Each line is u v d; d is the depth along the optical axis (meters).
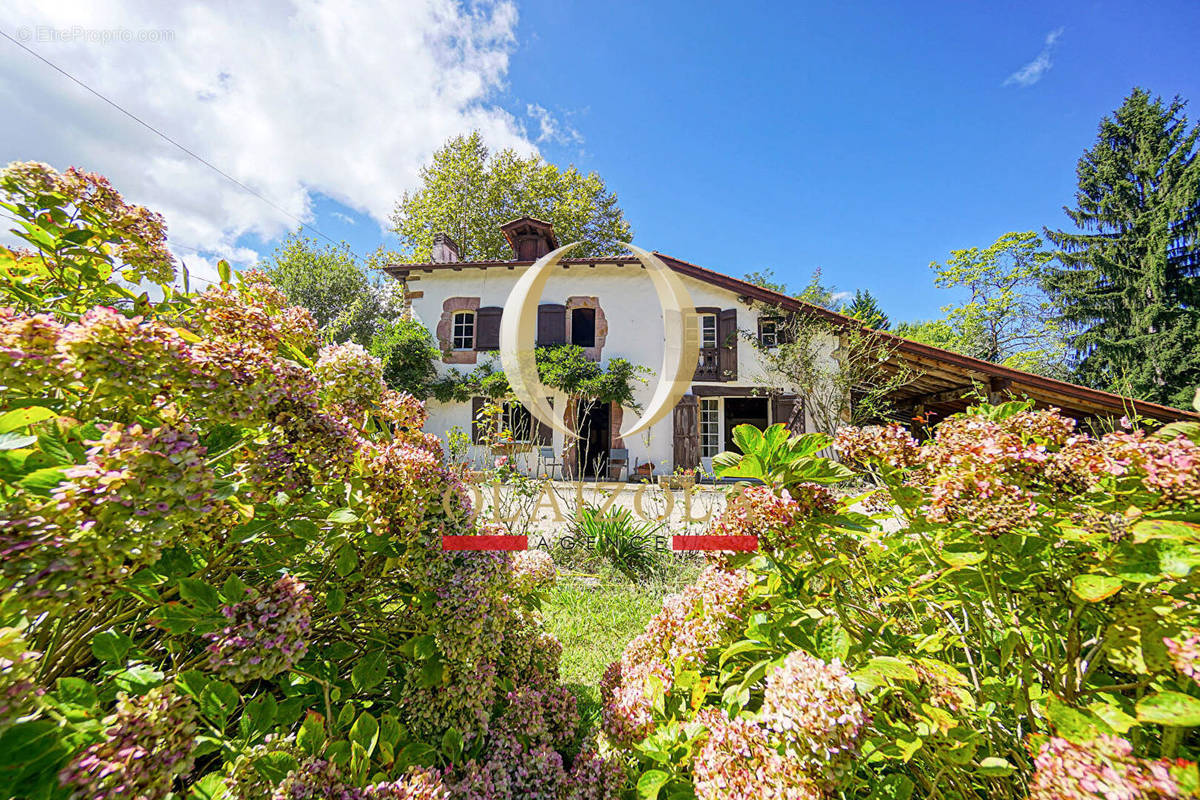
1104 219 19.59
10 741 0.50
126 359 0.67
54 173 1.12
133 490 0.56
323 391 1.19
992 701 0.84
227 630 0.74
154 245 1.27
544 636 1.61
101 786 0.53
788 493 0.99
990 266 21.06
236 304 1.18
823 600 1.08
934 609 1.14
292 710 0.97
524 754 1.16
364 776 0.84
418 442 1.44
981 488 0.73
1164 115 19.27
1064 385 7.00
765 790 0.73
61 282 1.16
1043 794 0.56
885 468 0.91
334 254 17.27
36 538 0.51
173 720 0.65
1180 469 0.63
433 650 1.11
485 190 18.05
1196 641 0.56
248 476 0.85
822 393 8.14
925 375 8.54
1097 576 0.63
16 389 0.67
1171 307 16.70
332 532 1.06
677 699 1.15
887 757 0.72
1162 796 0.49
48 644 0.85
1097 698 0.71
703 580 1.36
